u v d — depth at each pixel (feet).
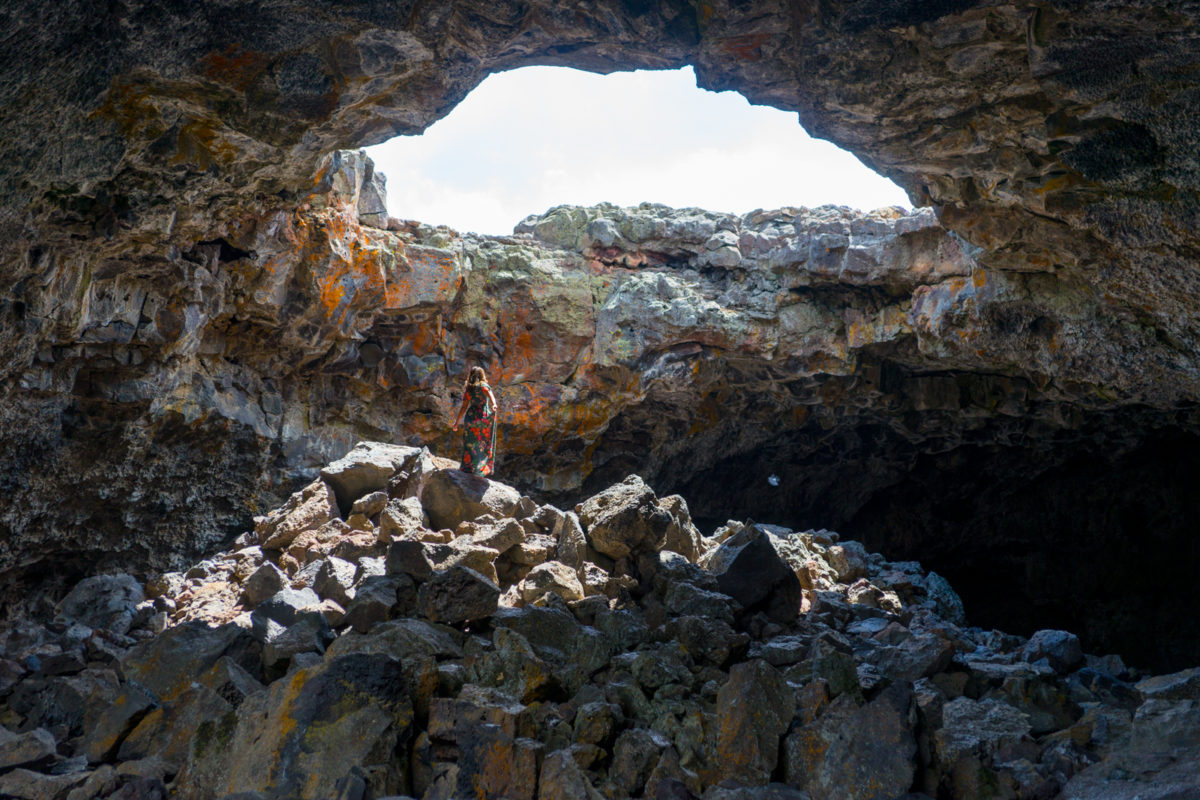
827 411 70.90
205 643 24.38
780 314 64.75
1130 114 26.43
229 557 35.96
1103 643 81.10
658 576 27.73
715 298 66.28
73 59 24.68
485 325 64.69
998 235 38.29
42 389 39.50
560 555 29.12
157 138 30.14
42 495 44.16
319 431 59.16
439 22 27.32
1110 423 69.21
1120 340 44.27
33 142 27.02
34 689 24.79
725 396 70.95
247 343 53.31
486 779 18.34
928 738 18.38
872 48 27.71
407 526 31.40
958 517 83.76
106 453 45.83
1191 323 36.35
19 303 34.68
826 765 18.16
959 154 33.12
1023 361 52.65
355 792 17.57
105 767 19.92
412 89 31.19
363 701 19.06
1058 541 82.58
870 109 31.12
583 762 18.89
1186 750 18.30
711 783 18.76
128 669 24.23
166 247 38.68
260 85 28.55
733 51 29.25
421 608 24.48
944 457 79.00
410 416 64.49
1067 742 20.24
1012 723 21.16
